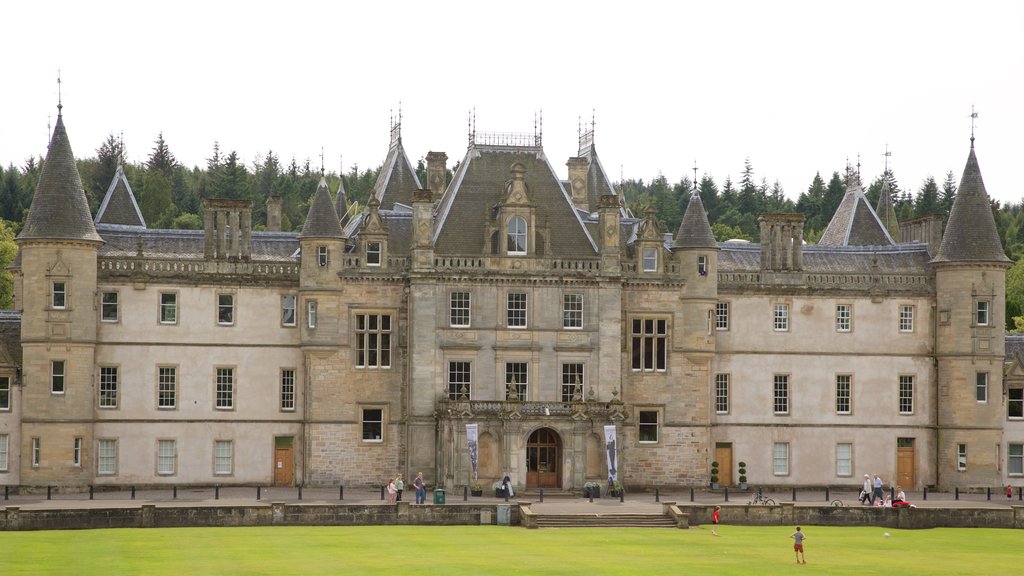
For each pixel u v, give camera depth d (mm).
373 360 107750
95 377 103938
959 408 112250
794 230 114625
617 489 102688
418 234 106062
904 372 114438
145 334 105375
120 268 104875
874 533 84500
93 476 103000
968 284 112250
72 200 102000
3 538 74688
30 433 100625
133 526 81000
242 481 106688
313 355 106438
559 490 103562
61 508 80625
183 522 81875
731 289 113000
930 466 114125
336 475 106688
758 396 113250
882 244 126062
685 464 110000
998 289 112250
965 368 112125
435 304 106188
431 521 85750
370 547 72125
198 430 106062
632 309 109812
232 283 107062
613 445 103312
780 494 109688
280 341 107688
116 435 104375
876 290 114312
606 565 66188
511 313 107438
